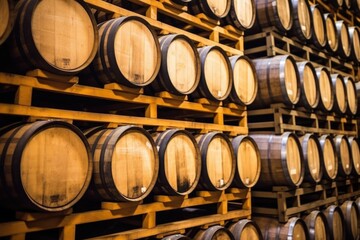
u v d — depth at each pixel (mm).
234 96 4820
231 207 5316
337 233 6617
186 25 4957
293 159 5535
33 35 2789
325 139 6578
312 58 8117
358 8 9750
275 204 6176
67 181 2850
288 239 4996
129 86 3502
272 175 5289
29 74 2861
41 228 2775
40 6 2861
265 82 5582
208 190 4281
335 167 6844
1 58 2961
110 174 3092
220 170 4363
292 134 5523
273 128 6043
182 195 3807
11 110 2725
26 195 2529
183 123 4148
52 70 2869
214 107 4609
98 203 3748
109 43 3326
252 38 6039
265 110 5680
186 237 3742
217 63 4609
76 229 4000
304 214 6082
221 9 4898
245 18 5391
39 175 2680
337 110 7344
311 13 6984
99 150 3197
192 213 4848
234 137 4914
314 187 6219
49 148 2764
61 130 2855
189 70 4219
